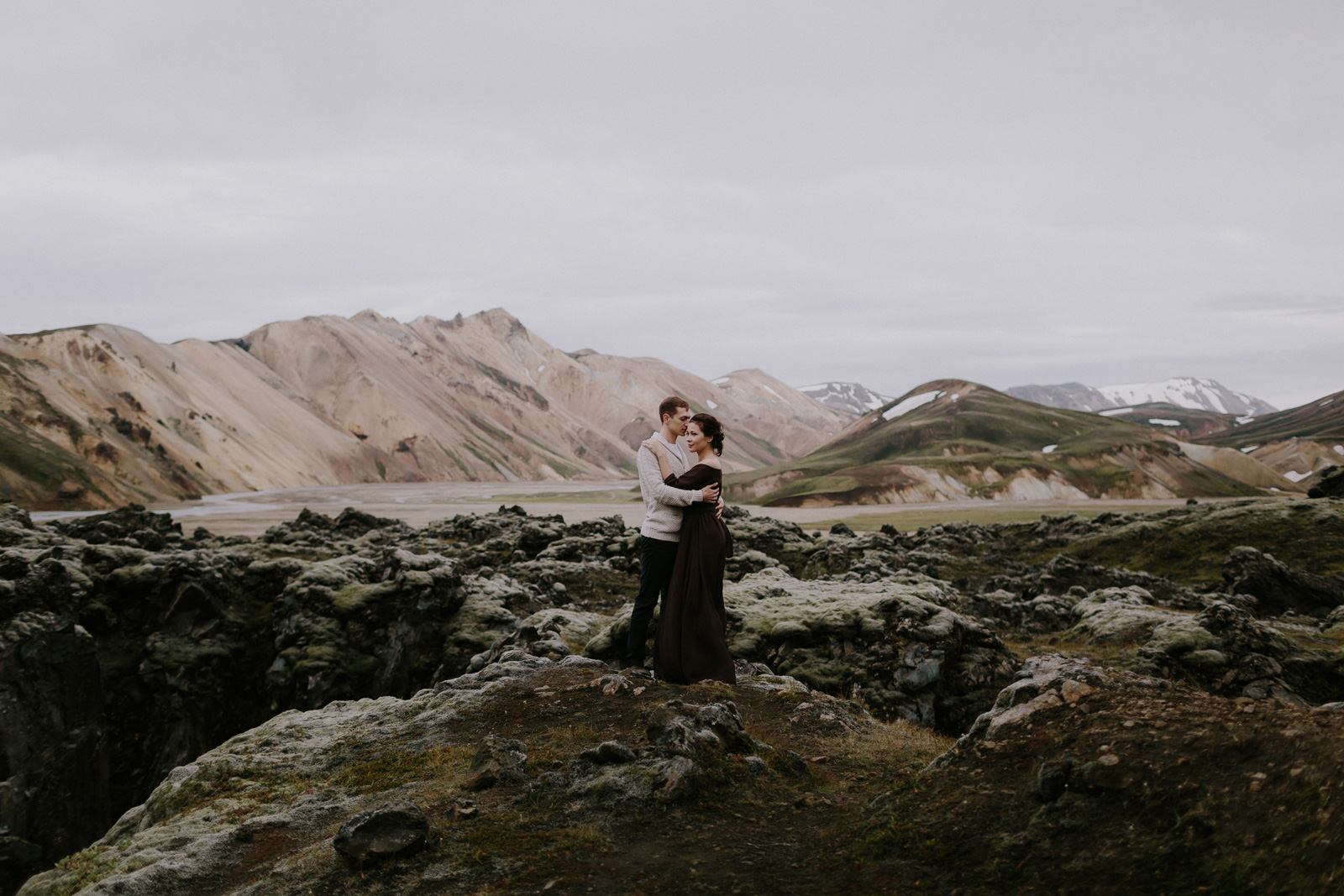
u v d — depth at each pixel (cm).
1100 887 445
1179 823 461
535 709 966
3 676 2202
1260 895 386
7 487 13850
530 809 671
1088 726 594
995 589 3994
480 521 5656
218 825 749
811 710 1006
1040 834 506
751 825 633
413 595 2747
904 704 1653
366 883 563
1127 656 2106
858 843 567
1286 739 478
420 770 812
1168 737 540
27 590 2425
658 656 1028
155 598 2711
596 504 18038
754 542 4706
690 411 1069
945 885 491
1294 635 2423
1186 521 5884
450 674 2592
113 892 600
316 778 862
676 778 670
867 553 4516
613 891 520
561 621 2117
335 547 4300
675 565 1052
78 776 2292
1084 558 5778
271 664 2677
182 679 2572
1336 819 385
